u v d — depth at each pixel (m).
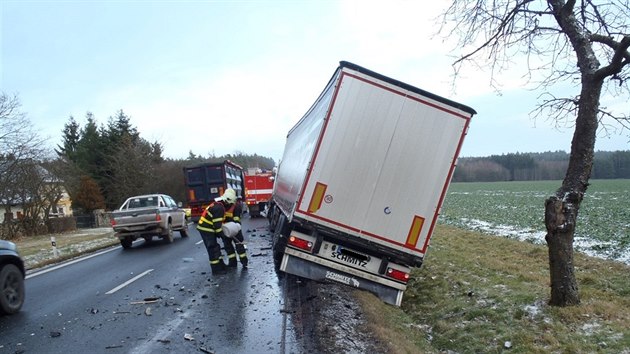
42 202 32.81
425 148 7.51
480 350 6.38
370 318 7.25
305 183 7.49
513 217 26.94
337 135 7.46
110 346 5.97
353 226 7.52
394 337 6.54
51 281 10.87
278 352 5.68
